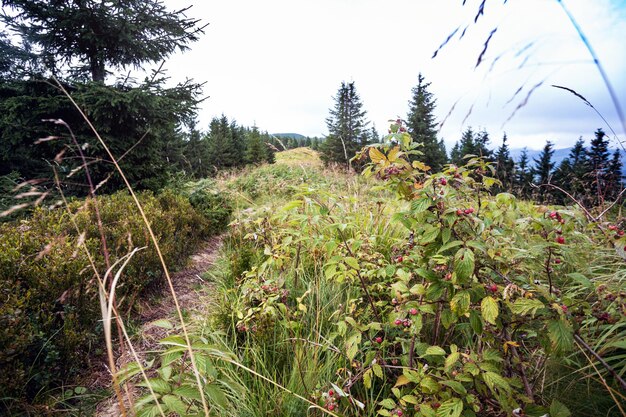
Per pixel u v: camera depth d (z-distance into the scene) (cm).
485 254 151
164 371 138
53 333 252
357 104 3061
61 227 350
